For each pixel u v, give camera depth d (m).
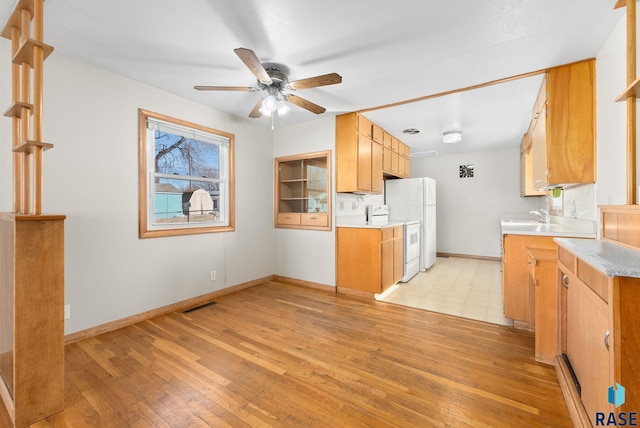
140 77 2.60
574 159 2.26
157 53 2.20
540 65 2.32
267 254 4.18
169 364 1.97
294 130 4.05
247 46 2.09
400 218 5.00
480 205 5.84
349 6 1.67
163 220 2.99
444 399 1.61
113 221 2.52
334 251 3.71
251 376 1.83
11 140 2.02
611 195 1.92
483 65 2.34
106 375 1.84
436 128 4.20
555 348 1.93
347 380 1.79
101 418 1.47
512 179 5.54
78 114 2.31
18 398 1.42
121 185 2.58
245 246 3.82
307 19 1.79
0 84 1.97
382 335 2.42
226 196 3.60
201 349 2.18
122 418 1.47
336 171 3.70
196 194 3.31
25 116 1.58
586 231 2.42
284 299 3.38
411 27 1.87
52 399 1.50
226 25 1.85
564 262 1.72
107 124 2.48
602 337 1.14
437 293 3.61
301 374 1.85
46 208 2.16
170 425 1.42
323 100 3.13
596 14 1.72
